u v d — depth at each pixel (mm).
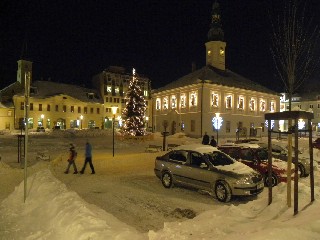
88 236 5637
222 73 53344
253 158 13211
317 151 21141
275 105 55906
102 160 20016
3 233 6840
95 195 10586
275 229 5004
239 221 6805
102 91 76438
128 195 10578
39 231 6738
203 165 10953
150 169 16953
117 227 6227
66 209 7262
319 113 80812
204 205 9445
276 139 36875
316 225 5348
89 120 73375
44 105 67312
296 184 7004
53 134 41156
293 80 17844
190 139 40344
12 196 9805
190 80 50219
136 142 36188
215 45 55438
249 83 54219
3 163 17016
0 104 63031
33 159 20781
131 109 41938
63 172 15781
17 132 49062
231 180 9906
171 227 6496
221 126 47312
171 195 10711
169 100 53438
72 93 73250
